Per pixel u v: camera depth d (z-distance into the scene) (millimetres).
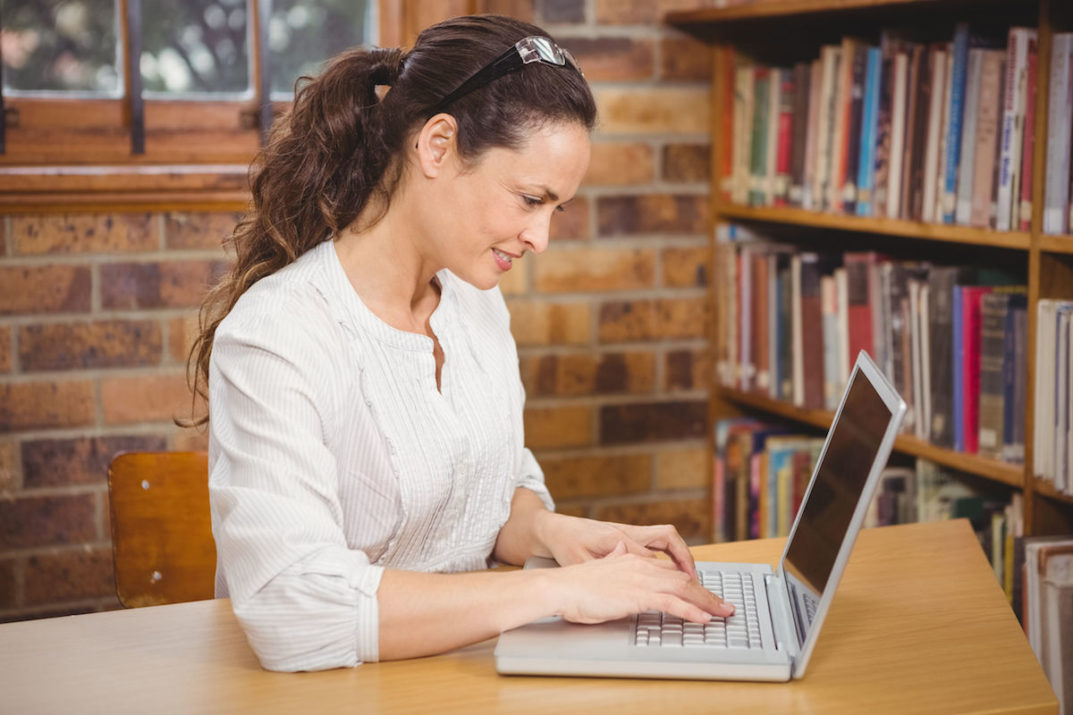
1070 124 1736
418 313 1384
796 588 1201
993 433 1930
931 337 2037
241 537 1126
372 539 1312
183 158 2434
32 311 2309
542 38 1218
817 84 2328
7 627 1233
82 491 2381
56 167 2303
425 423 1309
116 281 2350
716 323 2703
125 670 1128
